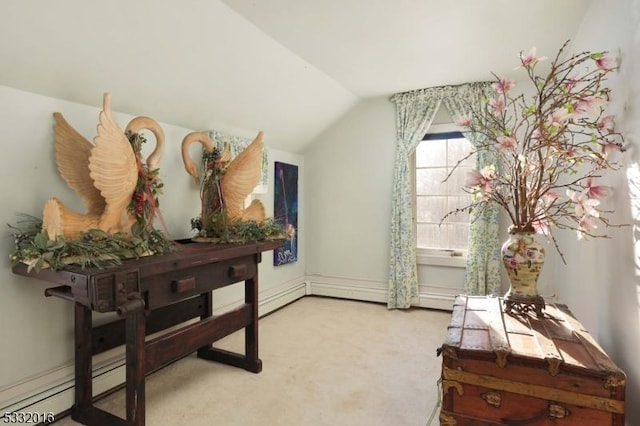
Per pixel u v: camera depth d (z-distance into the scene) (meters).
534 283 1.79
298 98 3.32
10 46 1.61
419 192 3.89
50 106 1.93
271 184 3.82
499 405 1.35
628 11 1.47
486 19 2.23
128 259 1.74
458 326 1.62
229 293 3.24
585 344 1.41
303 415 1.93
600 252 1.85
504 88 1.76
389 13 2.15
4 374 1.75
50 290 1.74
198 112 2.72
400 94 3.78
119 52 1.94
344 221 4.22
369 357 2.64
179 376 2.37
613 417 1.20
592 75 1.92
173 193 2.66
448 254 3.75
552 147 1.69
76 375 1.93
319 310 3.80
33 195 1.86
